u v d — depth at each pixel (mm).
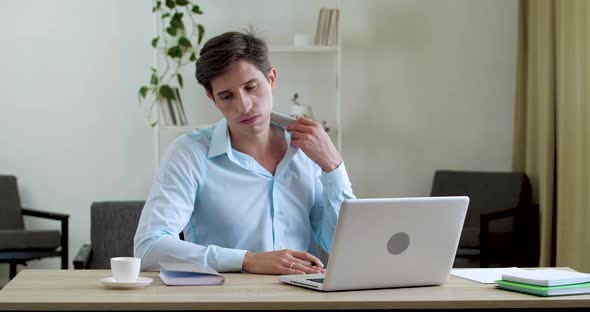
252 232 2209
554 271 1859
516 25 4824
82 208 4797
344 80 4832
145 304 1559
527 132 4609
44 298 1598
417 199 1727
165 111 4520
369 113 4848
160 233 2033
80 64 4770
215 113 4805
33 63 4754
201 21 4770
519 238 4301
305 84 4832
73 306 1557
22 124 4762
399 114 4852
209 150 2197
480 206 4535
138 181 4812
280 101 4832
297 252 1990
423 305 1604
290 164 2250
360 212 1665
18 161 4762
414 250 1770
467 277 1946
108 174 4805
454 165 4871
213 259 1969
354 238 1682
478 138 4863
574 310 1658
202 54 2061
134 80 4785
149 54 4785
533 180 4547
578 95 4020
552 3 4297
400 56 4836
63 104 4773
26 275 1932
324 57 4836
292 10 4785
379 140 4855
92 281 1836
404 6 4824
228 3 4773
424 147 4863
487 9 4828
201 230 2219
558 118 4211
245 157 2213
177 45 4449
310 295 1655
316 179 2295
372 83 4836
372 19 4820
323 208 2256
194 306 1562
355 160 4859
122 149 4801
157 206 2084
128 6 4762
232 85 2039
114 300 1576
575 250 4039
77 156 4789
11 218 4449
